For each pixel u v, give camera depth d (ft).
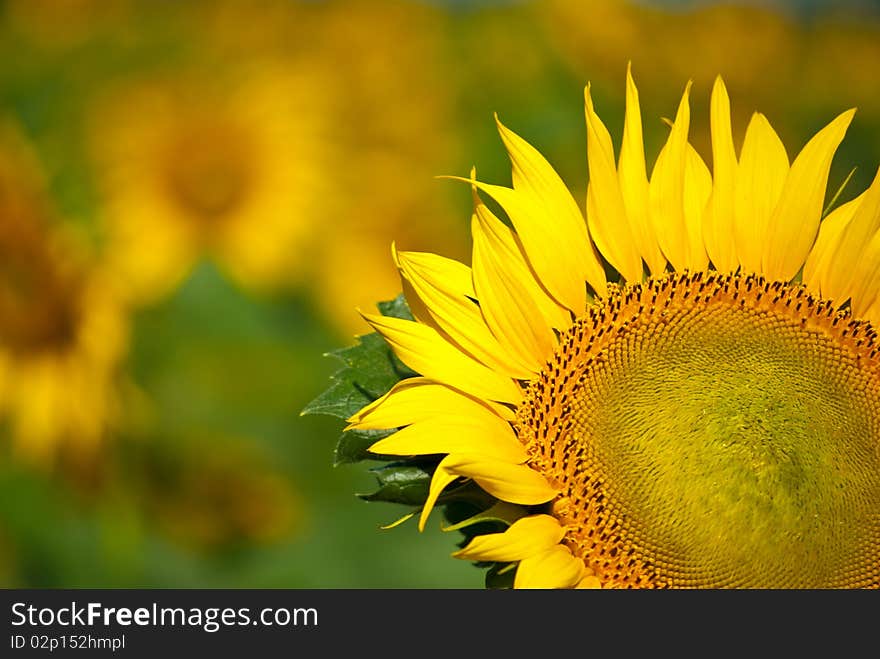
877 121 56.65
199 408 35.73
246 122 40.83
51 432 30.37
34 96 44.09
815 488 14.47
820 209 16.37
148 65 47.01
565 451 14.70
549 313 15.70
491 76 50.88
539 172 15.81
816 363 15.70
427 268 15.11
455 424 14.05
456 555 13.01
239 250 38.86
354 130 46.16
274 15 53.21
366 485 36.35
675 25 56.90
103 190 38.55
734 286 16.22
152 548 33.32
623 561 14.28
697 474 14.39
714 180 16.44
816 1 64.44
